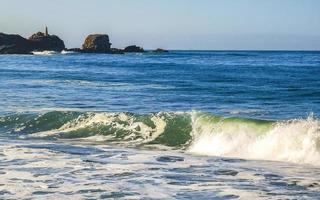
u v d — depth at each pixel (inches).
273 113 809.5
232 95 1138.0
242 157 497.0
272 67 2977.4
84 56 6186.0
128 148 543.8
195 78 1827.0
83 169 399.2
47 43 7308.1
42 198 302.0
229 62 4104.3
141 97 1075.3
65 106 889.5
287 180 364.8
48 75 1983.3
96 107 882.1
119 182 351.6
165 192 323.0
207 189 332.8
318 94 1143.6
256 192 324.5
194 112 631.8
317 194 319.9
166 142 588.1
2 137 622.5
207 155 502.9
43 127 685.3
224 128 563.2
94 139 614.2
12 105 895.7
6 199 299.3
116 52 7544.3
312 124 497.7
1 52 6840.6
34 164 416.5
